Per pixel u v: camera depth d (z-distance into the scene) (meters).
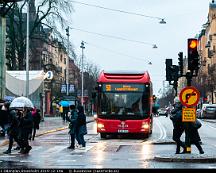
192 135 23.88
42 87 72.38
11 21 74.25
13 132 26.81
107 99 38.59
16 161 22.45
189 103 23.33
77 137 30.30
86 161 22.31
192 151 26.89
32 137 38.03
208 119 102.69
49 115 105.81
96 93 38.84
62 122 72.00
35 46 78.81
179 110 24.00
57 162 21.92
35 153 26.75
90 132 50.53
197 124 24.08
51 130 50.81
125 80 38.66
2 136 37.88
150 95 39.53
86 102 111.56
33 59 78.31
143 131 38.25
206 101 122.88
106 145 32.34
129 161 22.23
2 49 53.34
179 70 26.75
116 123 38.34
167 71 29.83
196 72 23.70
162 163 21.41
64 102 72.94
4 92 53.50
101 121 38.50
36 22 74.75
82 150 28.47
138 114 38.34
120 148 29.89
